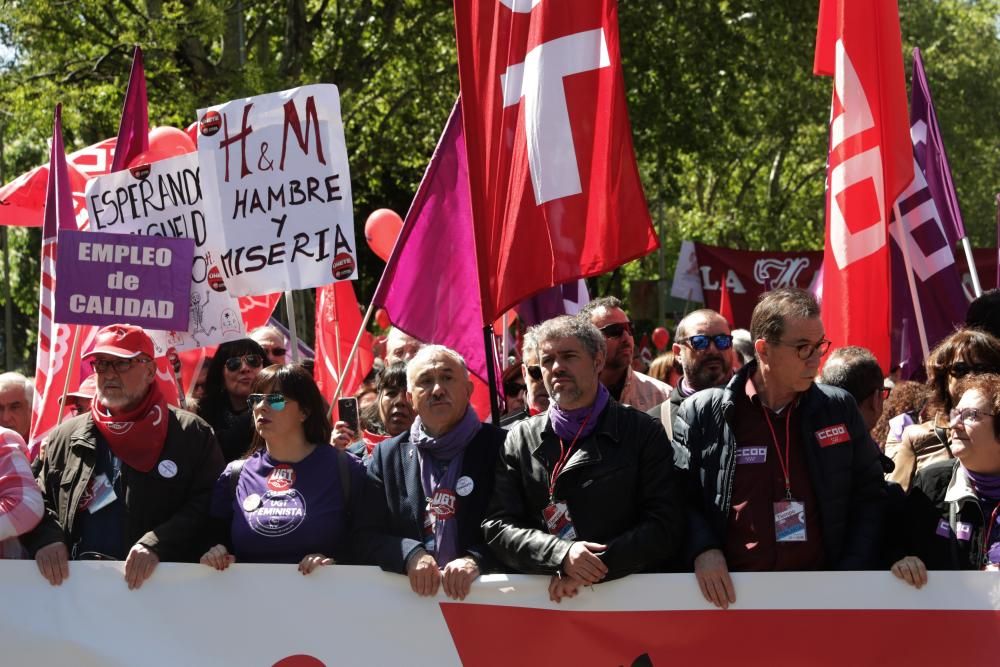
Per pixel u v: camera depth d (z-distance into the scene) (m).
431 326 5.34
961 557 3.77
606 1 4.77
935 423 4.39
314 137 5.39
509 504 3.83
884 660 3.73
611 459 3.74
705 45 19.09
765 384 3.78
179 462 4.23
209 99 14.97
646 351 10.80
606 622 3.87
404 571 3.92
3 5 15.05
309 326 17.81
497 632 3.93
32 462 4.62
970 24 31.42
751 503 3.76
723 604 3.74
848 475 3.73
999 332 4.77
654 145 19.67
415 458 4.07
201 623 4.08
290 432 4.12
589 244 4.75
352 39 18.03
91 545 4.21
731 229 28.84
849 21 5.39
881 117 5.34
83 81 15.78
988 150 33.88
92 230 5.59
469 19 4.93
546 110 4.80
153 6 15.09
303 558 4.05
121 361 4.18
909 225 6.46
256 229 5.45
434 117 20.03
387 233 8.02
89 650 4.11
